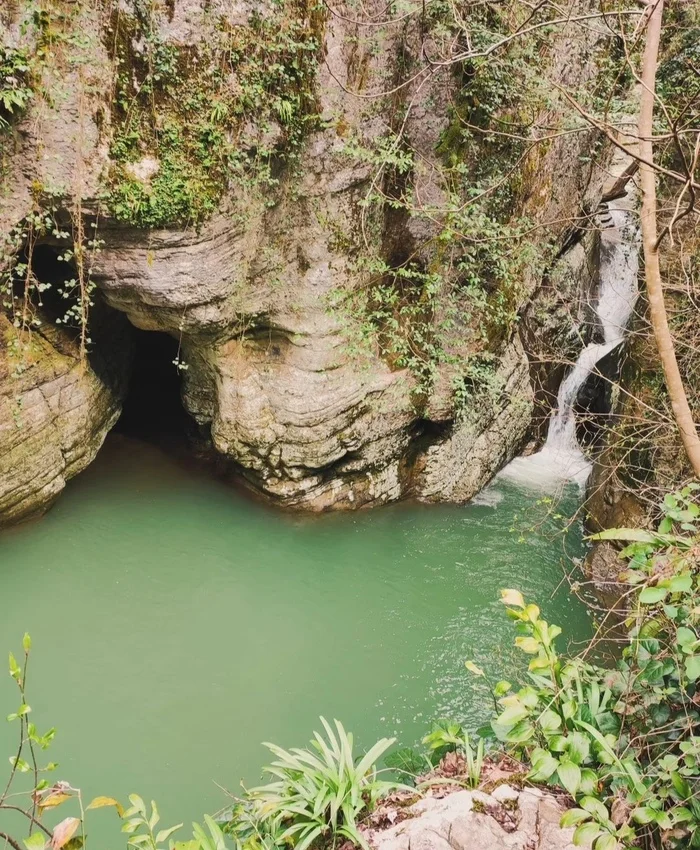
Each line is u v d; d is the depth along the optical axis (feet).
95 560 27.04
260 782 19.53
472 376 30.83
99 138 20.88
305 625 25.77
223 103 21.61
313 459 29.32
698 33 24.73
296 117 23.21
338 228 25.54
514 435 35.76
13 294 24.22
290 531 30.17
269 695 22.61
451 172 26.84
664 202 25.80
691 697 12.14
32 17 19.13
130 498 30.32
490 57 24.95
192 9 20.29
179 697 22.21
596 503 30.50
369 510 31.94
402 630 25.81
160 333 34.73
